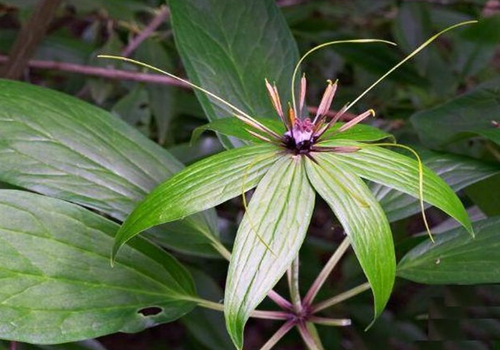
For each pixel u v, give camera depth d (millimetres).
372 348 561
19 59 617
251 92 458
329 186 329
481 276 402
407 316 544
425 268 414
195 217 440
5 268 370
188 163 615
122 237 326
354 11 802
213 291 555
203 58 452
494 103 475
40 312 367
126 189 415
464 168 438
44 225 386
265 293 307
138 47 687
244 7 474
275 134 355
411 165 347
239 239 314
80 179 408
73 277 383
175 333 908
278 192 326
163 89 663
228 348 542
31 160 402
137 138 438
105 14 732
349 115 619
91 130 425
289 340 625
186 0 462
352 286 591
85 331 374
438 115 472
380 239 324
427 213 718
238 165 335
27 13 700
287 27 480
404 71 666
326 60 794
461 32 682
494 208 464
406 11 683
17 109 410
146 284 404
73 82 728
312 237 713
